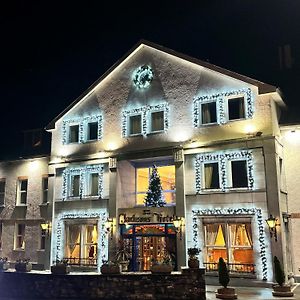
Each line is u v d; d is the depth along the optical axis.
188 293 14.02
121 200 21.98
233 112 19.97
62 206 23.83
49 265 23.34
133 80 22.89
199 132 20.39
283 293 15.08
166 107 21.52
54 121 25.11
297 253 19.16
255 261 17.97
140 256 20.83
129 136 22.38
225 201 19.16
